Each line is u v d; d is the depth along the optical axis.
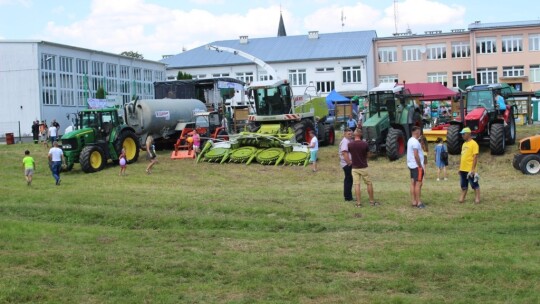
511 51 62.12
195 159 28.03
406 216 13.91
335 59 65.19
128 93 60.97
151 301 7.95
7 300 7.98
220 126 33.66
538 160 21.94
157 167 26.42
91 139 26.44
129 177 23.97
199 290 8.43
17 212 15.27
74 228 13.12
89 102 37.06
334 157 27.67
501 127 24.94
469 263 9.52
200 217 14.03
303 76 66.38
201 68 68.94
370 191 15.49
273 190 19.36
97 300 8.03
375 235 12.10
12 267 9.68
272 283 8.73
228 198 17.00
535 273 8.95
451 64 65.00
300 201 16.30
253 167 25.78
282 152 26.67
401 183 21.06
